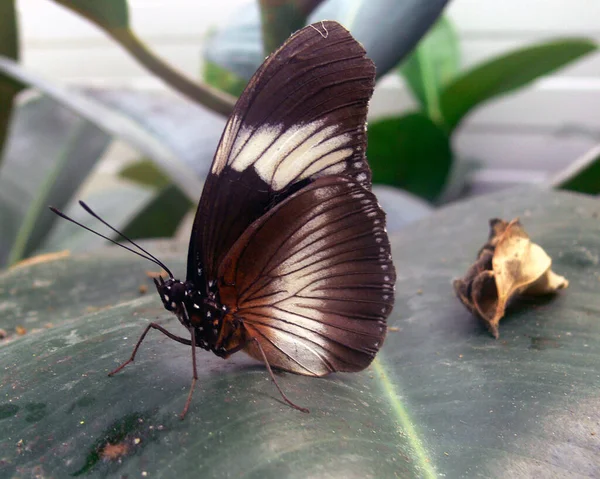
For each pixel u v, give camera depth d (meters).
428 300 0.11
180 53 0.34
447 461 0.07
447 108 0.24
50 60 0.36
